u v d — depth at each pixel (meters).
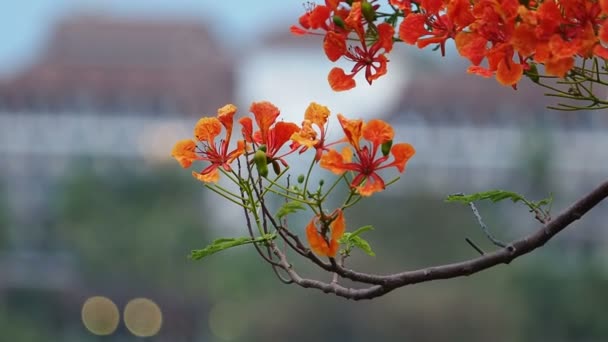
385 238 57.56
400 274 3.02
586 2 2.60
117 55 102.00
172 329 69.19
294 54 102.44
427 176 61.56
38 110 94.44
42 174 93.12
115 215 72.81
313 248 2.84
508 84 2.71
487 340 49.72
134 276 71.69
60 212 74.56
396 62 96.75
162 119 95.56
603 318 55.38
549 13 2.62
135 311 69.69
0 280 76.38
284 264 3.01
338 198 50.53
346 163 2.79
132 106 95.12
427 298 50.25
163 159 75.25
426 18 2.82
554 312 53.84
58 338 72.31
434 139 89.62
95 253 71.19
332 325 51.75
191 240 70.62
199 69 102.94
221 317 64.12
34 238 82.75
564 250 80.62
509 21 2.67
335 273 2.95
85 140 93.88
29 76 95.88
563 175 85.94
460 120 89.31
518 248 3.09
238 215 75.38
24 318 71.12
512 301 53.06
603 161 86.75
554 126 87.44
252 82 102.31
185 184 74.19
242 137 3.13
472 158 88.56
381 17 2.96
